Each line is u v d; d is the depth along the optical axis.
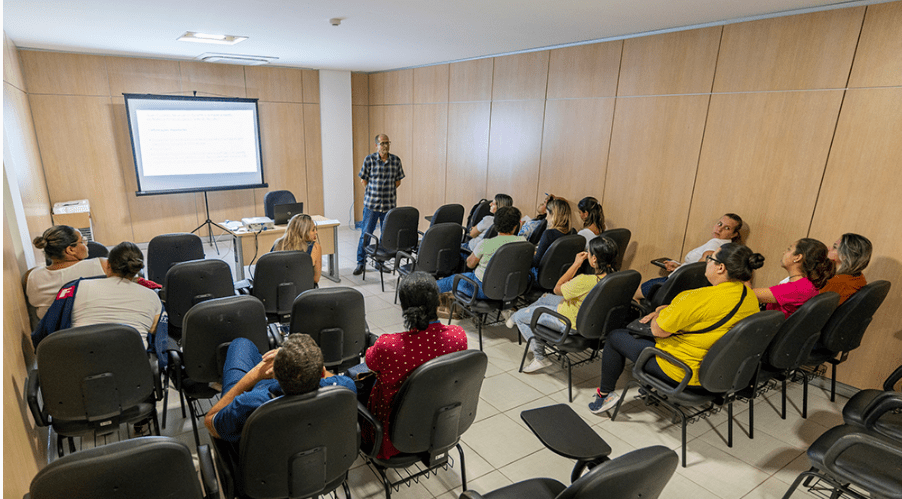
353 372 2.30
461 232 4.18
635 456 1.21
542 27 4.03
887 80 2.90
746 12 3.35
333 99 7.61
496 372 3.44
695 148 3.95
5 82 3.84
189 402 2.47
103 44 5.07
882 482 1.77
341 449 1.67
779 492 2.32
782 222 3.48
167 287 2.76
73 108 5.73
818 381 3.37
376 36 4.55
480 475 2.41
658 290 3.30
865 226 3.08
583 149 4.91
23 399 2.10
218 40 4.86
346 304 2.42
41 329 2.28
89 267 2.66
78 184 5.93
